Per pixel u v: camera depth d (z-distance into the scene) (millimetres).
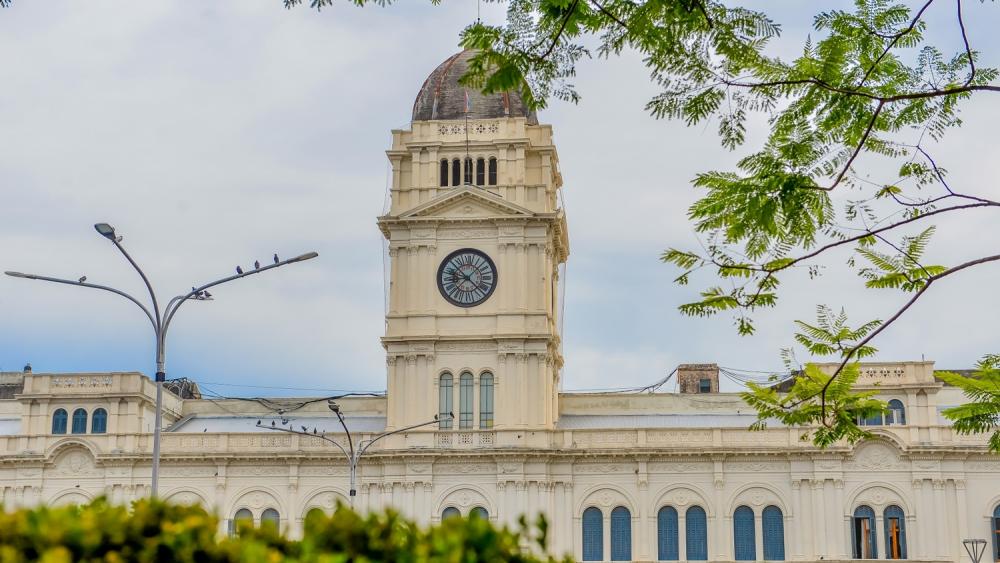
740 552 94062
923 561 91250
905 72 24578
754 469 95188
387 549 15211
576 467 96000
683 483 95250
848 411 29734
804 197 23844
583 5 22234
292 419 108438
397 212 101250
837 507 93562
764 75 23734
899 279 27125
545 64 22594
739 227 24250
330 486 97250
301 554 14859
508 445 95312
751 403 30641
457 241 100062
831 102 24016
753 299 26156
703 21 22469
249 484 97688
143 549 14969
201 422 109250
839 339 29344
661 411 107625
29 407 101438
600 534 94875
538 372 97562
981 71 24688
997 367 32000
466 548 14977
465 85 22734
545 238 99562
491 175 101562
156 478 57844
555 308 108625
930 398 97312
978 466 93688
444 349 98812
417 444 96312
